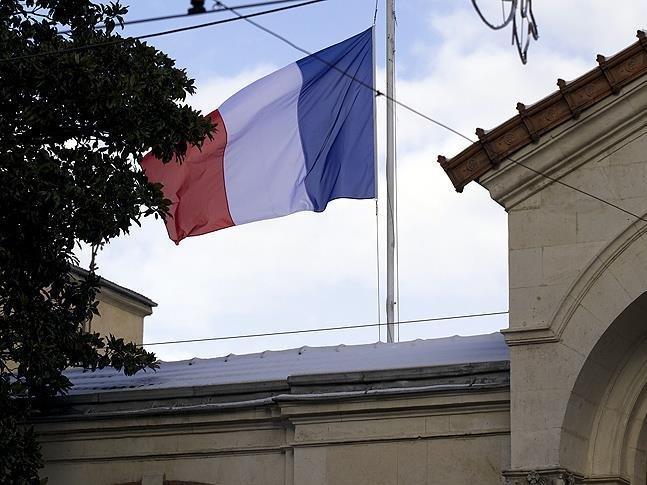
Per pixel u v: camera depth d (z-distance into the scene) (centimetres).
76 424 2870
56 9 2775
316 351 3059
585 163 2545
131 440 2852
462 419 2614
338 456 2677
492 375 2617
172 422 2812
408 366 2686
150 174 3216
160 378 3014
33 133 2688
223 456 2791
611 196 2516
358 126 3300
